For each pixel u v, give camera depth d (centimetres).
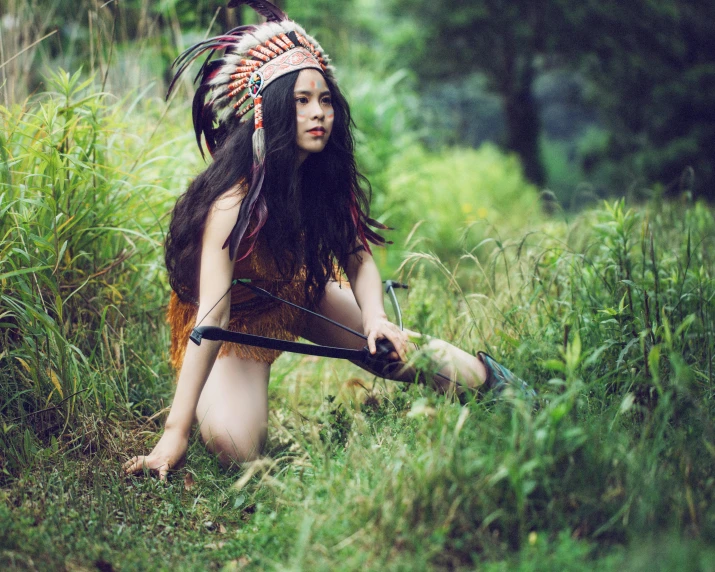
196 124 274
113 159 351
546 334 274
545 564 175
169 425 248
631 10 1291
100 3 443
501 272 398
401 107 691
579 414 233
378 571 180
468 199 845
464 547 186
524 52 1424
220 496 243
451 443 202
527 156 1566
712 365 275
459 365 259
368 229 283
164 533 220
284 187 249
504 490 194
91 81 315
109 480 241
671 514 189
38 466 243
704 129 1257
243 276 270
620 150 1390
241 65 255
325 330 288
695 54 1322
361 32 1227
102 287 314
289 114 245
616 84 1353
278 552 198
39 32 398
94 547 202
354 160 271
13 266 266
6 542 194
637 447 204
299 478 240
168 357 323
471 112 2123
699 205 446
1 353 270
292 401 300
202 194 252
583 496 192
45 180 294
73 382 266
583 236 405
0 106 293
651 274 320
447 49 1502
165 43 482
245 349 273
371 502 198
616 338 269
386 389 293
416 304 344
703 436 217
